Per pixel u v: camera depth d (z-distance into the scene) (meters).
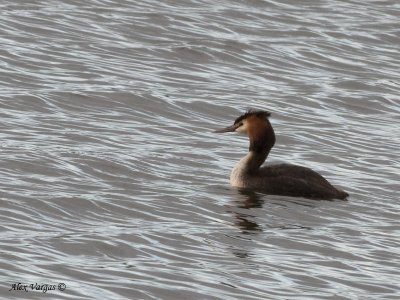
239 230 15.92
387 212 17.19
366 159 20.19
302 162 19.78
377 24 28.56
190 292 13.78
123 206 16.41
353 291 14.25
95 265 14.31
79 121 20.59
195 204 16.75
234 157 19.47
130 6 27.56
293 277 14.49
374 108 23.50
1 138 19.05
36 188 16.75
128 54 24.84
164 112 21.73
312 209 16.98
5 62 23.33
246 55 25.67
